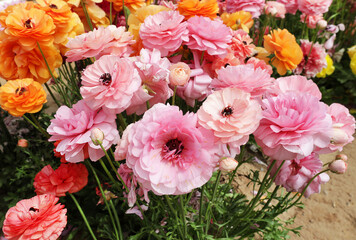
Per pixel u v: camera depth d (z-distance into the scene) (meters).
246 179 0.73
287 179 0.44
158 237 0.46
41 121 0.74
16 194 0.65
